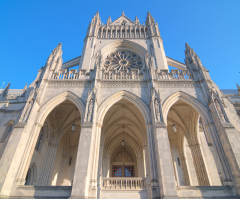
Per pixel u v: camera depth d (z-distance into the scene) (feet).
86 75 79.56
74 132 102.17
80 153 52.54
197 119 84.43
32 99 65.62
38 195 50.72
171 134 103.09
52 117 85.46
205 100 68.64
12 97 91.97
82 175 48.91
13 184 50.75
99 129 61.67
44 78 73.61
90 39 116.37
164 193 46.06
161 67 99.76
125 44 118.73
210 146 89.86
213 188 51.47
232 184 51.39
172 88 72.18
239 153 52.21
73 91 70.79
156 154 54.90
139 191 66.39
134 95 69.62
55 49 87.97
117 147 114.11
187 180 88.99
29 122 60.34
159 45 112.06
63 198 50.31
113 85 72.74
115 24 132.57
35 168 73.41
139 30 124.57
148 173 73.41
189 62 84.07
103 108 66.03
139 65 109.29
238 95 109.19
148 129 61.57
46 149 82.33
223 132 56.80
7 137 72.49
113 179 69.56
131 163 110.22
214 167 84.79
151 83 70.79
